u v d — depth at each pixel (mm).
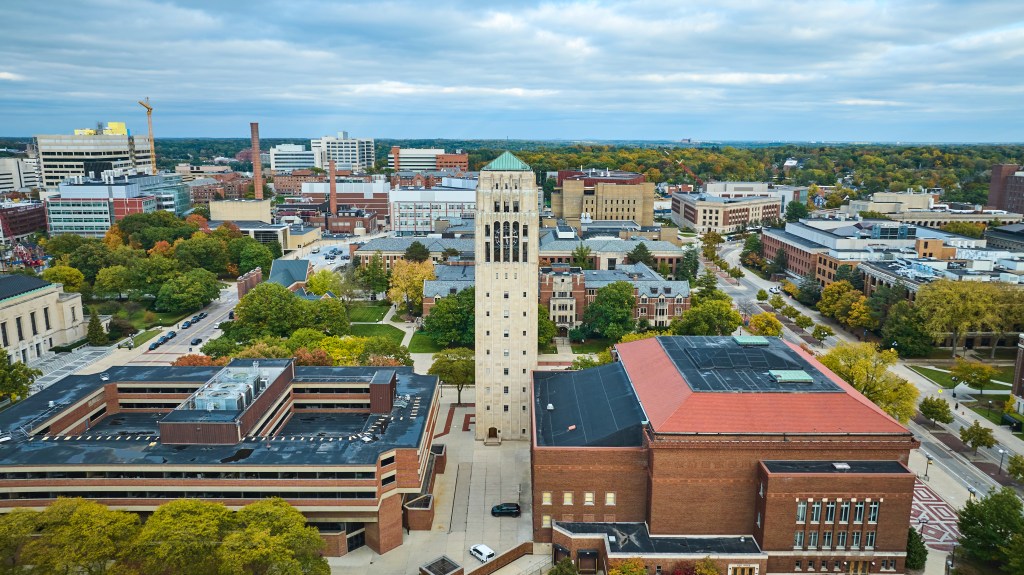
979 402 156750
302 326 191375
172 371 130750
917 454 131375
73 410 113750
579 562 96250
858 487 89375
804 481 89125
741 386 100438
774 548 91312
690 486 94250
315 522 99438
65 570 77750
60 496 95438
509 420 136250
